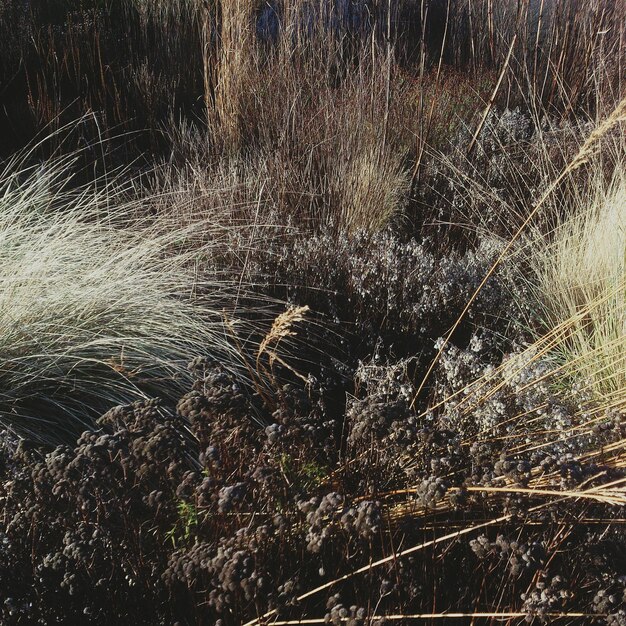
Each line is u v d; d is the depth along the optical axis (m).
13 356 3.16
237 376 3.30
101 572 1.91
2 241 3.74
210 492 1.89
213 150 5.81
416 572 1.99
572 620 1.98
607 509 2.10
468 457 2.30
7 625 1.80
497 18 8.09
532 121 6.81
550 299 3.96
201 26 7.11
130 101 6.37
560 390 3.18
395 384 2.98
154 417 2.10
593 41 7.18
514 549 1.73
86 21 6.77
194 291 3.89
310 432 2.20
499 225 5.01
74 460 1.84
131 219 4.39
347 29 7.29
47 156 5.73
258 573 1.72
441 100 6.60
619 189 4.71
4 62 6.34
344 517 1.73
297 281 4.09
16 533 1.95
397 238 4.82
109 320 3.47
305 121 5.82
